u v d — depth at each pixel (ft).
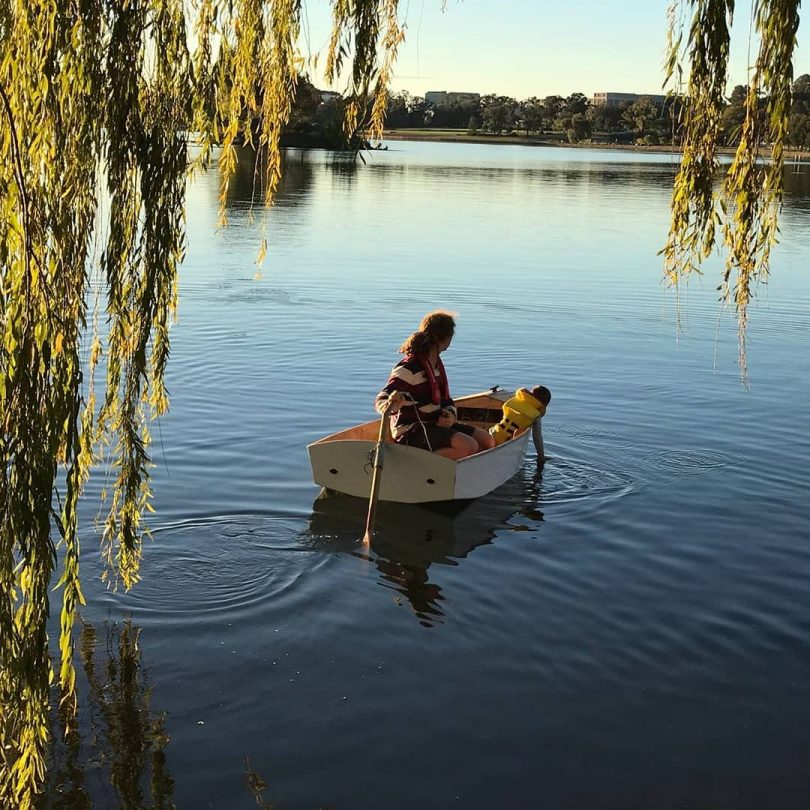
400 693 15.74
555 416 31.48
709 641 17.69
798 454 28.07
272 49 13.35
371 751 14.20
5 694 10.30
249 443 27.55
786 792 13.58
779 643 17.66
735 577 20.30
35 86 10.73
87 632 17.17
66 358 10.59
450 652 17.08
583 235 81.92
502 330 44.29
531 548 21.62
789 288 57.21
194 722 14.74
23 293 10.25
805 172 205.98
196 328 41.73
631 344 42.16
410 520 23.08
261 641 17.16
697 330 45.47
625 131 412.36
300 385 33.73
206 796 13.12
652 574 20.39
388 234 78.28
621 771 13.92
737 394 34.35
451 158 254.06
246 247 68.23
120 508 15.71
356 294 51.42
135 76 11.92
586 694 15.88
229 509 22.93
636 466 26.96
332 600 18.84
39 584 10.34
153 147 12.51
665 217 99.40
